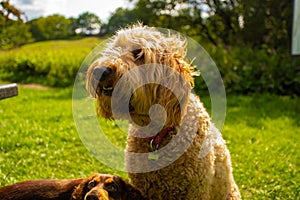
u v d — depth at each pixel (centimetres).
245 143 332
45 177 231
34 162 259
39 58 826
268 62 618
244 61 648
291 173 261
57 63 788
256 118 432
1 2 409
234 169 263
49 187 171
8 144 296
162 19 812
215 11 758
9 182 213
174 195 158
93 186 163
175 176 156
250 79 614
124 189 165
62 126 364
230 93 611
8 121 388
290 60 617
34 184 172
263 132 372
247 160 284
